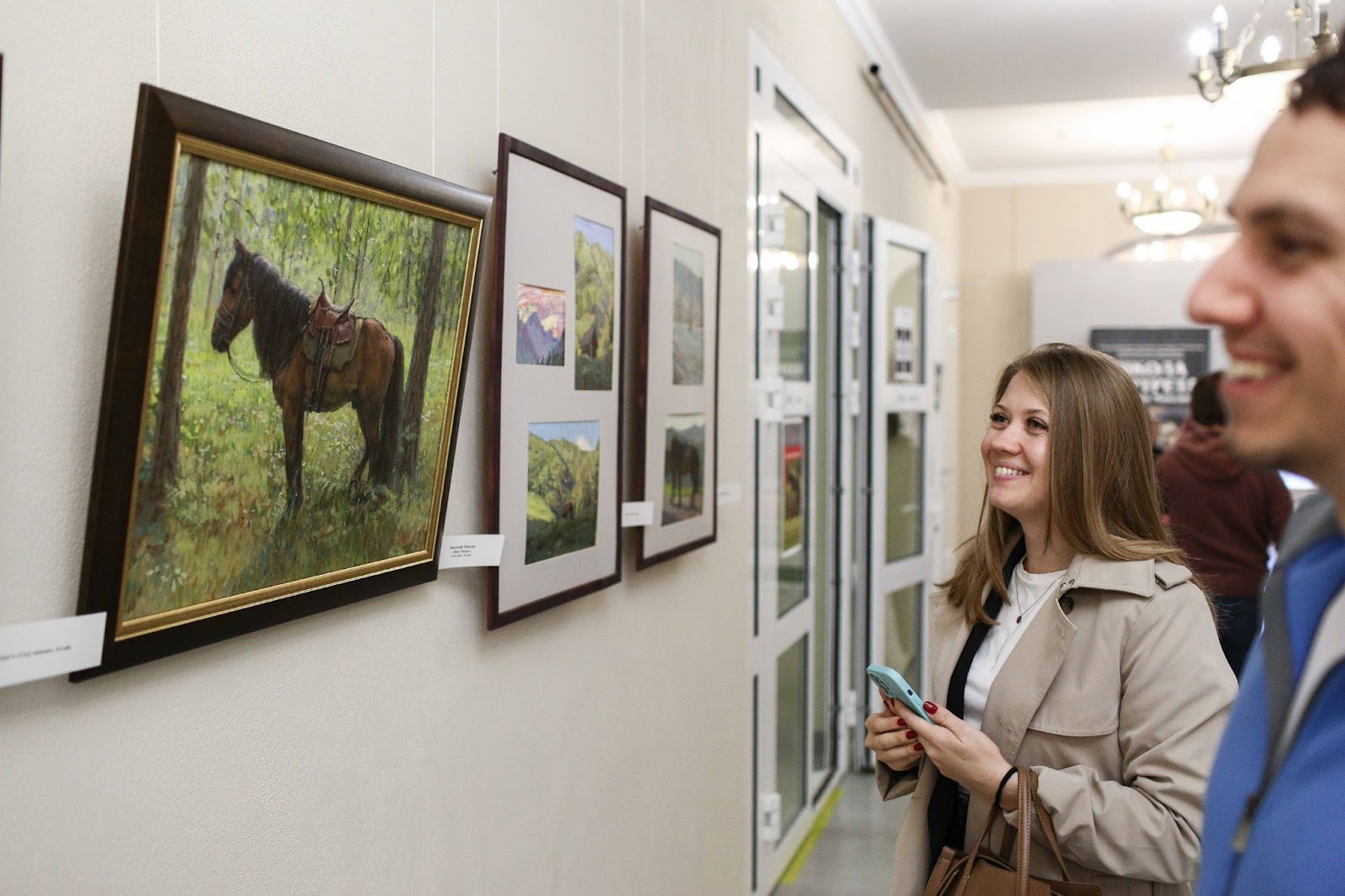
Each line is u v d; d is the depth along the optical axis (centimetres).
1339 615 68
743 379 379
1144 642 184
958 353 1165
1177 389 1051
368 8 165
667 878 305
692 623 328
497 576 200
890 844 495
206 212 121
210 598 130
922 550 679
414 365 165
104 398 112
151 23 125
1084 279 1075
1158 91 776
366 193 148
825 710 576
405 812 180
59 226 114
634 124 275
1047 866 186
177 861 131
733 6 366
